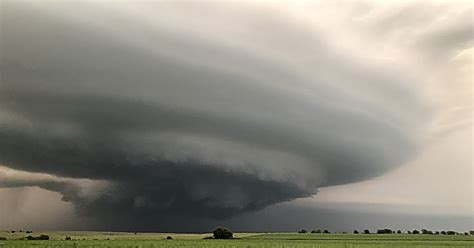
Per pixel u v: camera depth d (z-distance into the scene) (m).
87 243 93.25
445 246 101.12
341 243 110.50
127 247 82.44
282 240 131.88
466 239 148.75
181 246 86.94
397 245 103.69
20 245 83.44
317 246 93.06
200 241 116.44
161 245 89.88
